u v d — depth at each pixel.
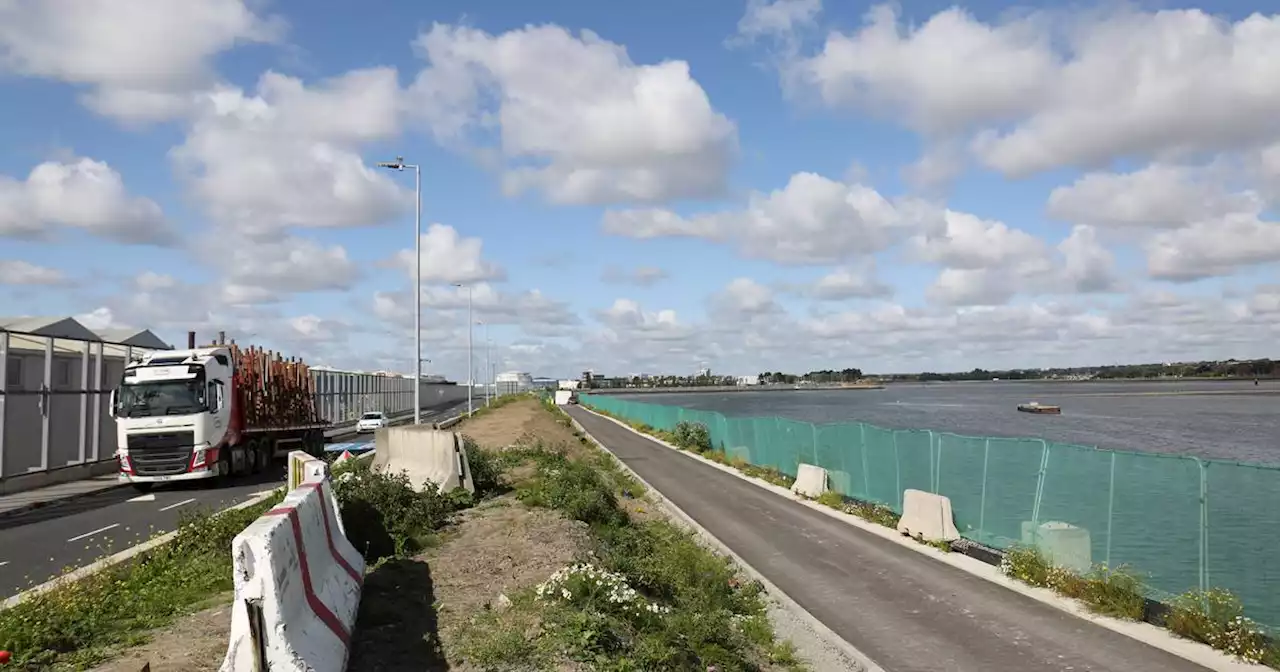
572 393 136.88
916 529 17.30
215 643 8.31
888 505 20.02
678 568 14.02
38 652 8.08
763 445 31.48
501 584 11.02
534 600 9.70
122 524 19.11
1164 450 51.72
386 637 8.55
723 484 27.69
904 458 19.19
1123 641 10.16
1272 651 9.31
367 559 12.84
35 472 26.61
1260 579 9.95
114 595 10.41
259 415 30.75
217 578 11.34
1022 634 10.58
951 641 10.41
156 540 15.88
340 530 10.55
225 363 27.78
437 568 12.05
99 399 31.33
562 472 23.20
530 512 17.52
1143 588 11.44
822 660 10.10
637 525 19.33
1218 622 10.02
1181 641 10.11
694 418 46.22
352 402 72.81
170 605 10.02
